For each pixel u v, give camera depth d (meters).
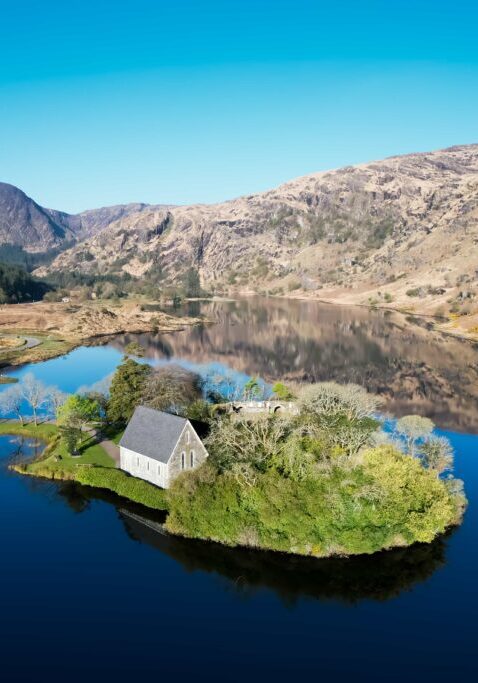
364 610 54.09
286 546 61.75
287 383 144.62
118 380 98.06
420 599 55.69
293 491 62.59
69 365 179.00
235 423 78.50
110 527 68.69
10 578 58.34
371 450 67.94
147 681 44.81
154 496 73.00
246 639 50.00
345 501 61.59
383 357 197.38
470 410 130.25
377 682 45.00
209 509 64.12
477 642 49.81
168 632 50.84
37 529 68.12
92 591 56.50
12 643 48.94
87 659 47.22
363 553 61.78
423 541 63.75
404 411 128.38
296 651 48.56
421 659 47.62
